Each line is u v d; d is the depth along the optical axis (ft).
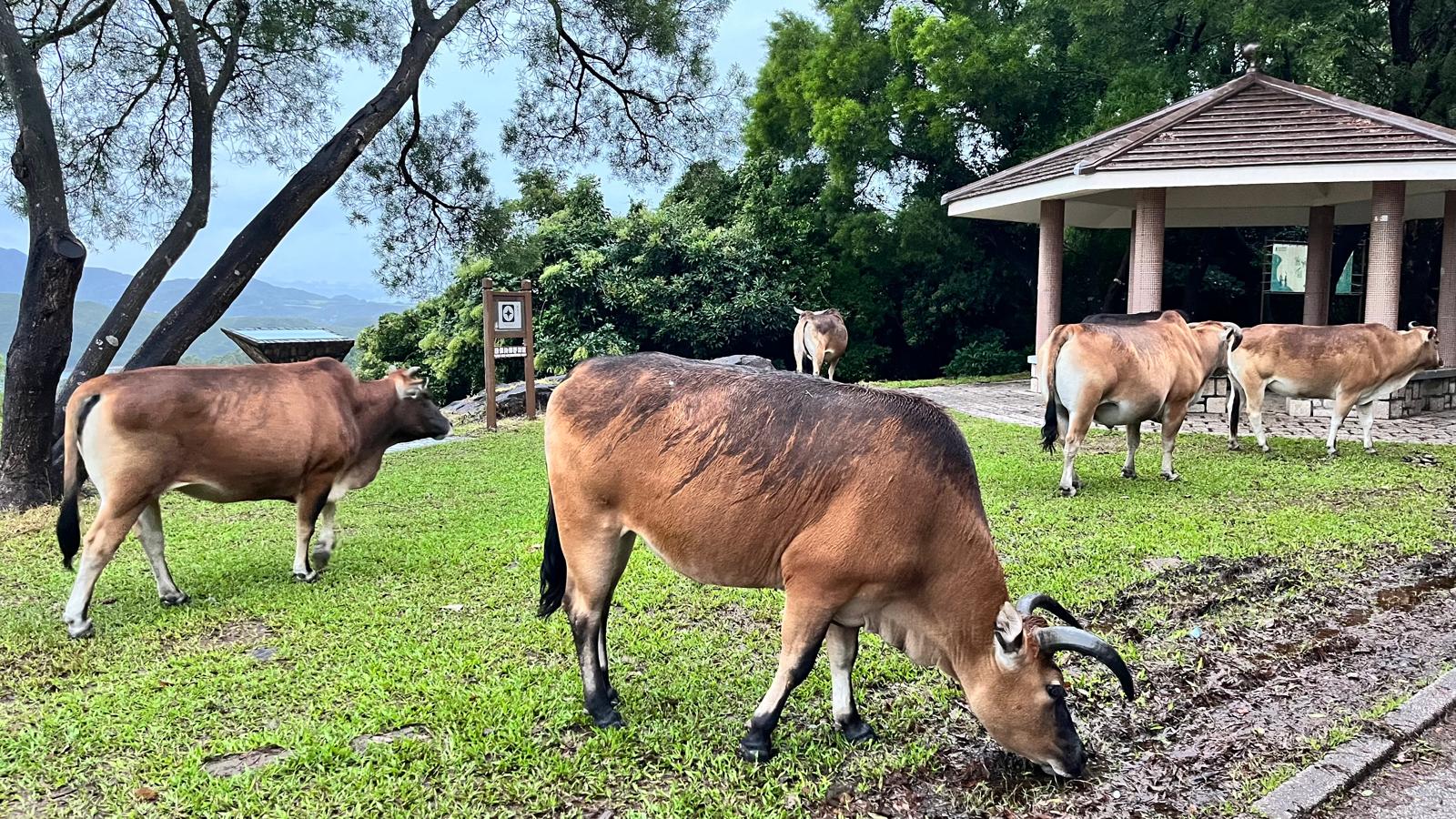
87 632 14.34
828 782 10.27
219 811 9.53
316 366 17.28
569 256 60.39
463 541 19.71
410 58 29.53
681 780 10.27
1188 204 51.49
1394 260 37.88
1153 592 16.21
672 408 10.23
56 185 23.36
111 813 9.52
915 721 11.63
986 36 60.85
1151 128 40.01
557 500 11.03
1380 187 37.83
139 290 26.53
